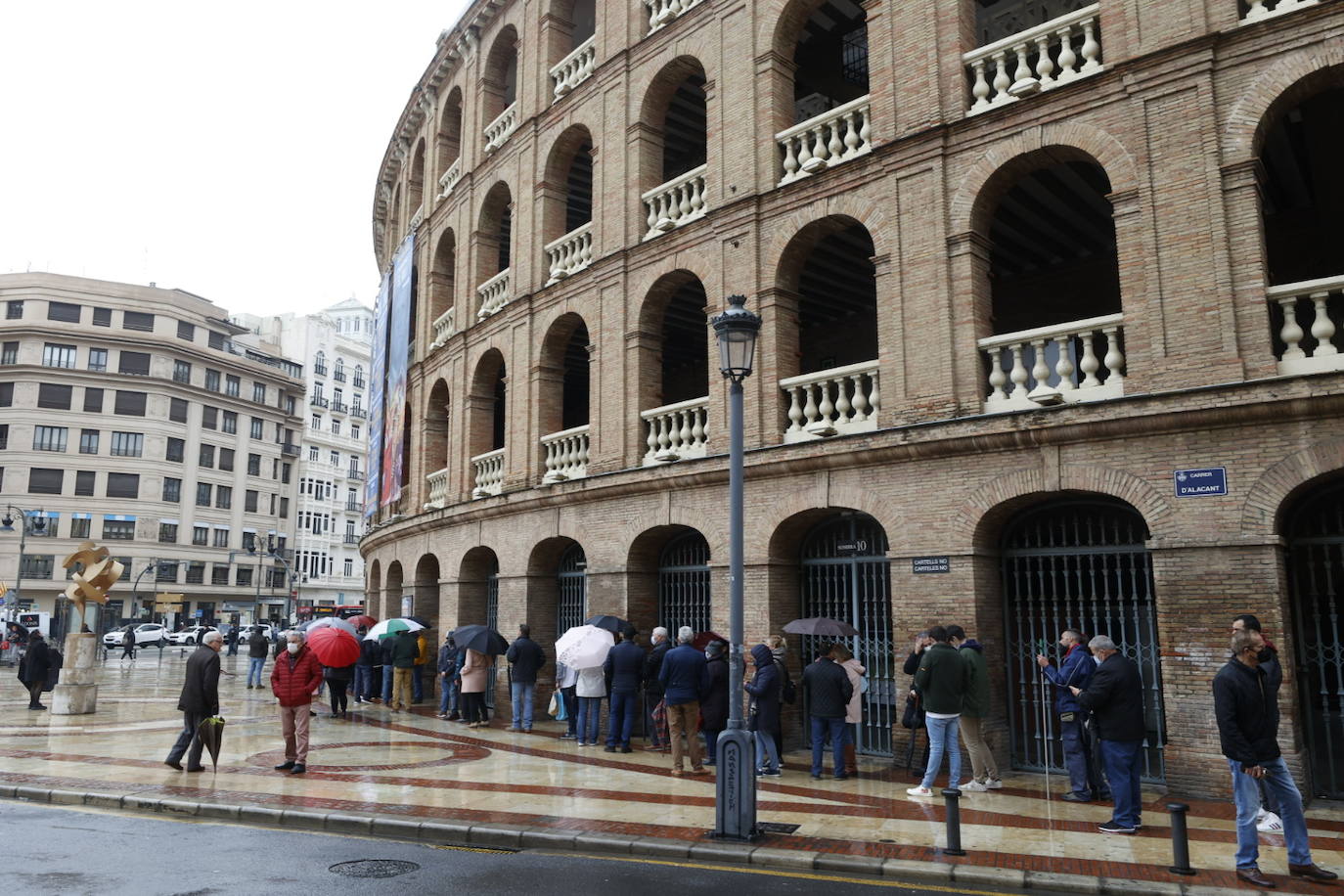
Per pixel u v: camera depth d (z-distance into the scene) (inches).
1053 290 722.2
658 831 350.9
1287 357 413.4
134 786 438.0
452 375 928.9
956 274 513.0
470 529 847.7
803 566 589.0
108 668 1425.9
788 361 597.6
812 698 472.1
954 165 522.6
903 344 525.7
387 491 1068.5
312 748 570.9
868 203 554.3
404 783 453.4
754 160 618.5
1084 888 282.8
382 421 1139.9
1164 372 437.7
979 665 424.2
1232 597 405.7
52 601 2474.2
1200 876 290.5
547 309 780.0
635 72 722.2
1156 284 445.4
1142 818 373.7
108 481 2578.7
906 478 511.8
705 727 489.7
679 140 836.0
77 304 2647.6
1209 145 437.7
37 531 2471.7
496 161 887.1
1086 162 573.6
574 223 984.3
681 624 658.2
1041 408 460.8
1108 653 359.9
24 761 514.0
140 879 291.3
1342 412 390.0
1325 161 553.6
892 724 533.6
